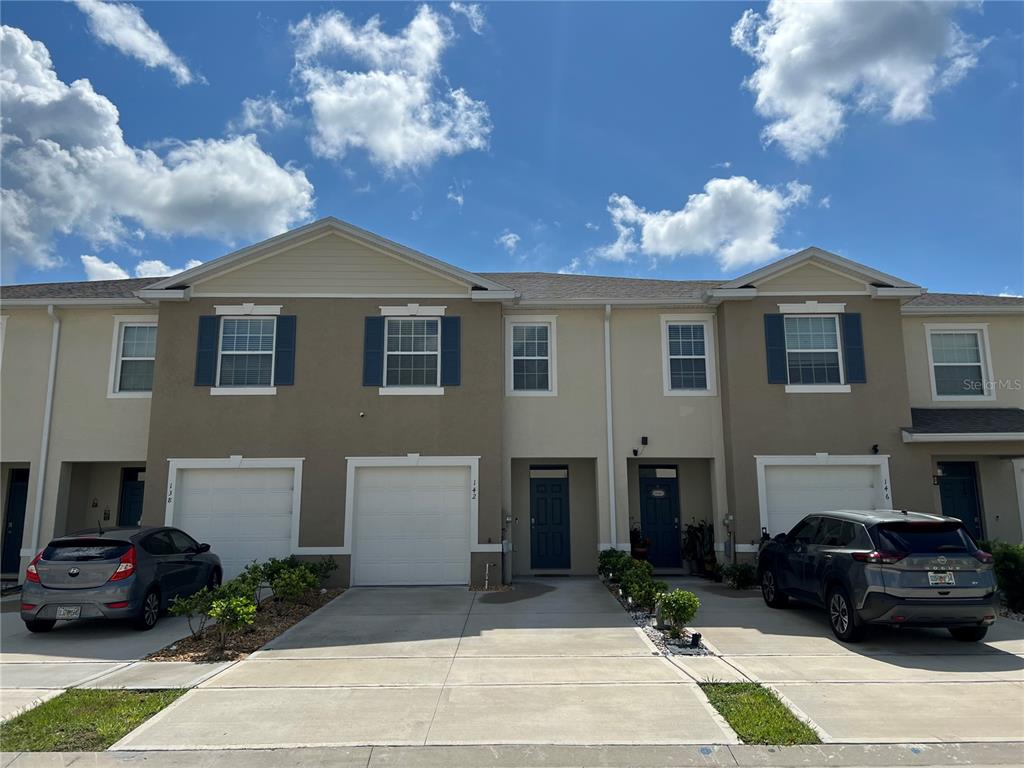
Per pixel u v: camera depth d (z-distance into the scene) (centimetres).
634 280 1894
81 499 1633
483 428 1472
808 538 1104
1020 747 580
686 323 1616
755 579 1404
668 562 1638
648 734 607
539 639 972
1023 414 1580
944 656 872
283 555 1434
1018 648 913
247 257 1506
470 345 1502
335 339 1495
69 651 934
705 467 1659
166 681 781
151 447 1453
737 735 604
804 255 1539
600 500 1546
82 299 1578
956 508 1661
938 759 558
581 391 1582
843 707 673
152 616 1081
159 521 1428
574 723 634
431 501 1456
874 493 1491
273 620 1101
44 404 1574
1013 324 1666
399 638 984
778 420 1503
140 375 1591
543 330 1614
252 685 760
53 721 645
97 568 1030
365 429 1466
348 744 590
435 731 618
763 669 809
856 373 1516
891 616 890
